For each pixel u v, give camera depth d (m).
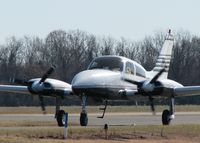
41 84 84.75
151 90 84.00
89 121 103.12
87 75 82.00
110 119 112.50
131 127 76.75
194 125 82.38
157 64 99.00
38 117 121.12
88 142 63.44
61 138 66.88
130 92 84.81
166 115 89.12
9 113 147.12
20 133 67.69
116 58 86.62
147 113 150.00
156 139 69.56
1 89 92.06
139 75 89.06
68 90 85.06
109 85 82.88
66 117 66.81
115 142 64.62
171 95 87.00
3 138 63.31
